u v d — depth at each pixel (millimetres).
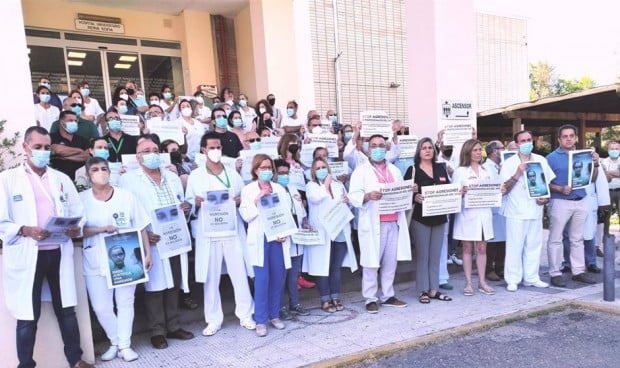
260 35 10031
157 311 4328
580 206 5746
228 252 4582
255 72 10375
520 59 20047
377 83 13703
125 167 4559
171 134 6027
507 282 5730
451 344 4098
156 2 10711
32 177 3588
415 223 5309
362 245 5016
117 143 5691
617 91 9328
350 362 3785
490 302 5227
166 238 4273
